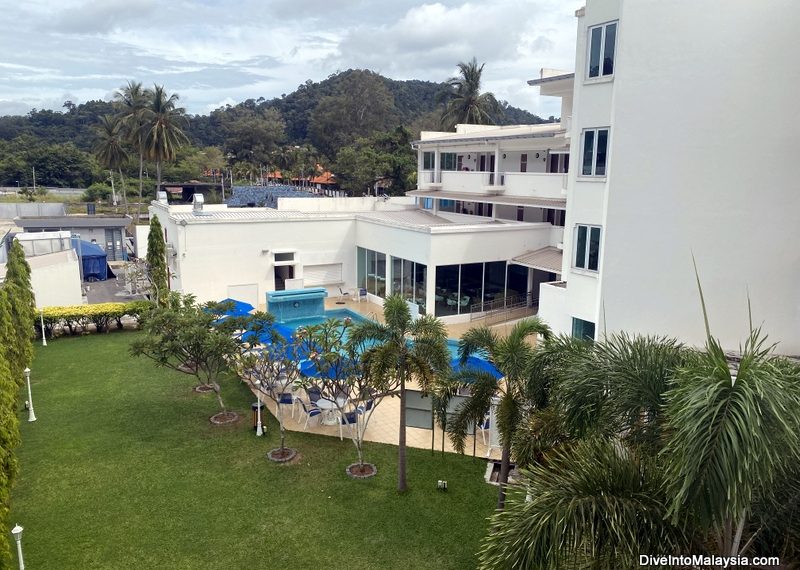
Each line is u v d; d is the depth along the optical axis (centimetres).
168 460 1559
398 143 7462
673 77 1436
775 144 1417
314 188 9419
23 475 1465
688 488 589
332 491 1416
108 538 1223
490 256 2967
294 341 1633
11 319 1853
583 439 834
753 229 1456
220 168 10256
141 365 2319
